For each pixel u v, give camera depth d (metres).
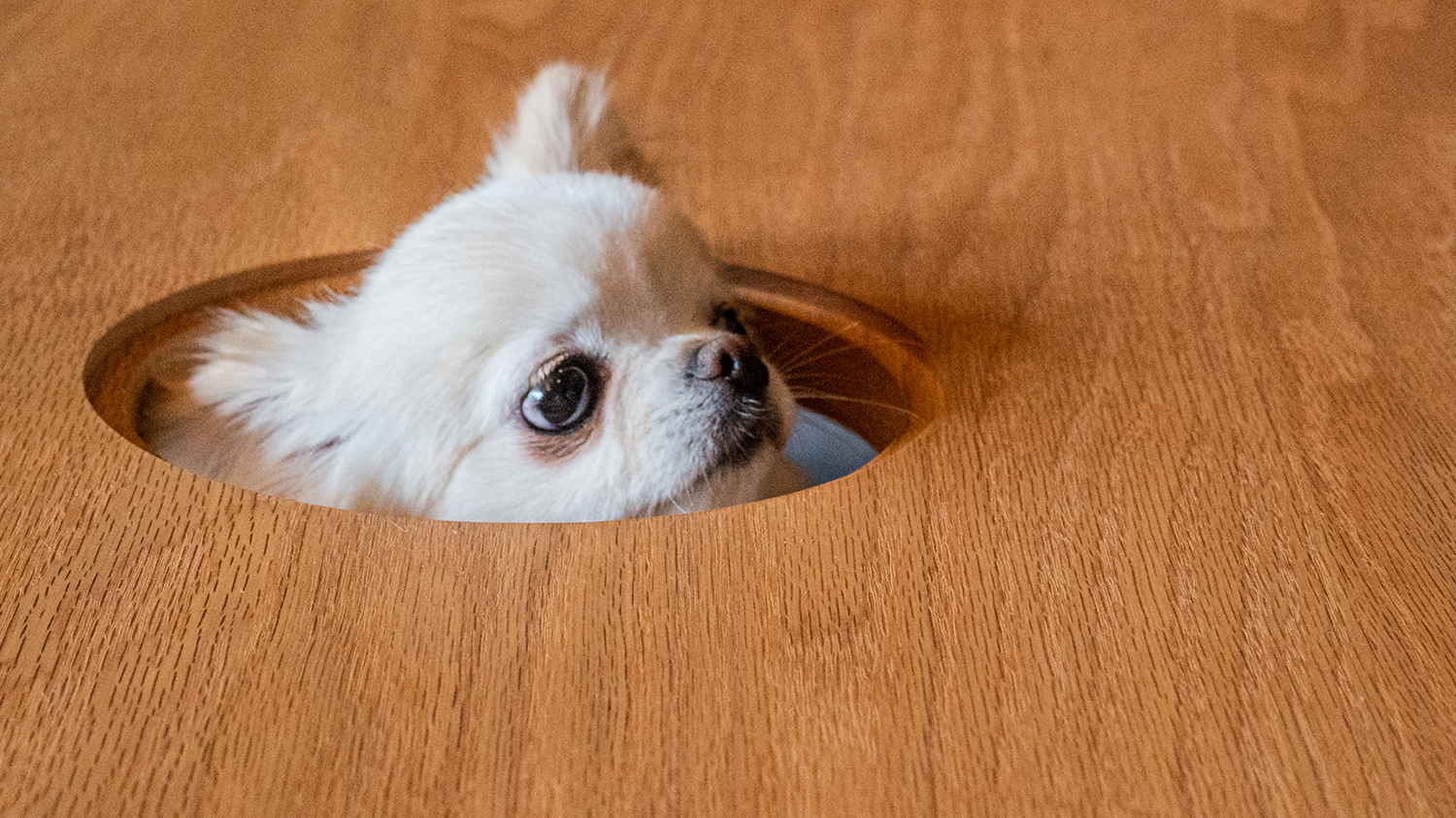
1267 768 0.63
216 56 1.57
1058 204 1.24
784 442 1.18
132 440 1.03
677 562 0.78
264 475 1.20
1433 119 1.39
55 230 1.19
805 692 0.68
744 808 0.61
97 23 1.65
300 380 1.19
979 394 0.96
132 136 1.38
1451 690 0.67
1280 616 0.73
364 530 0.81
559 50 1.59
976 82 1.50
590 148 1.34
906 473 0.87
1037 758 0.64
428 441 1.14
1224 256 1.14
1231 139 1.35
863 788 0.62
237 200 1.25
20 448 0.87
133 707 0.65
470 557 0.78
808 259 1.16
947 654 0.70
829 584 0.76
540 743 0.64
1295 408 0.93
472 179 1.29
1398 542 0.79
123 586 0.74
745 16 1.69
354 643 0.71
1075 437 0.90
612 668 0.69
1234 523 0.81
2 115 1.41
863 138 1.38
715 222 1.23
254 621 0.72
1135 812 0.61
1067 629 0.72
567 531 0.81
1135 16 1.67
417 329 1.11
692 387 1.11
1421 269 1.11
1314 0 1.72
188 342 1.15
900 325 1.08
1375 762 0.63
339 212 1.24
